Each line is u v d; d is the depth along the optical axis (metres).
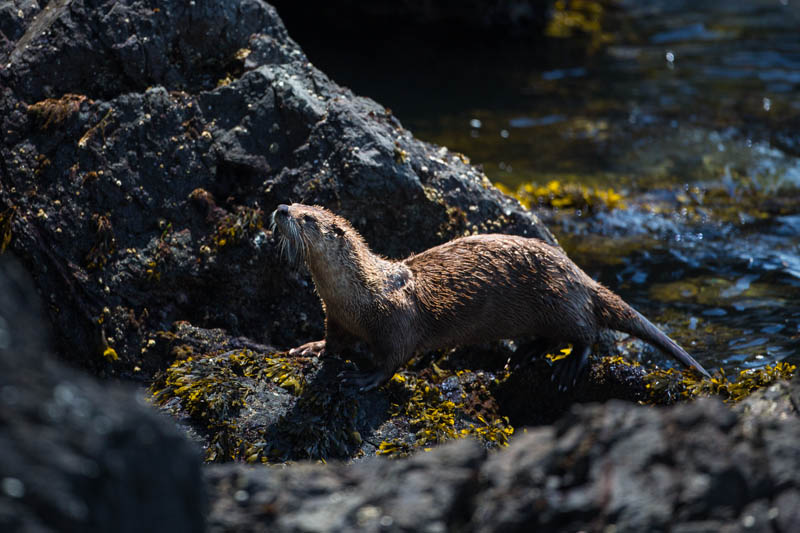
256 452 18.77
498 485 10.13
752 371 22.61
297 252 20.89
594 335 21.89
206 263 22.97
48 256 22.19
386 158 23.66
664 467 9.97
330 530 9.68
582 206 34.97
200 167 23.84
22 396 8.11
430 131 43.47
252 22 26.33
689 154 41.25
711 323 26.34
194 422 19.61
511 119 45.78
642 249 31.69
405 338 20.70
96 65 24.73
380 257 21.52
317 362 21.34
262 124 24.36
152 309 22.69
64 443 7.96
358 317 20.56
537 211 34.66
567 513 9.77
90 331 22.05
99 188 22.78
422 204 24.08
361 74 51.78
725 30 64.56
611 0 72.25
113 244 22.52
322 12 61.84
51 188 22.75
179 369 20.80
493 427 20.12
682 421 10.34
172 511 8.58
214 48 26.05
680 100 49.09
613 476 9.95
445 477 10.20
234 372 21.00
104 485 7.99
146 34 25.03
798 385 12.43
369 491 10.20
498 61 56.09
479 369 23.34
